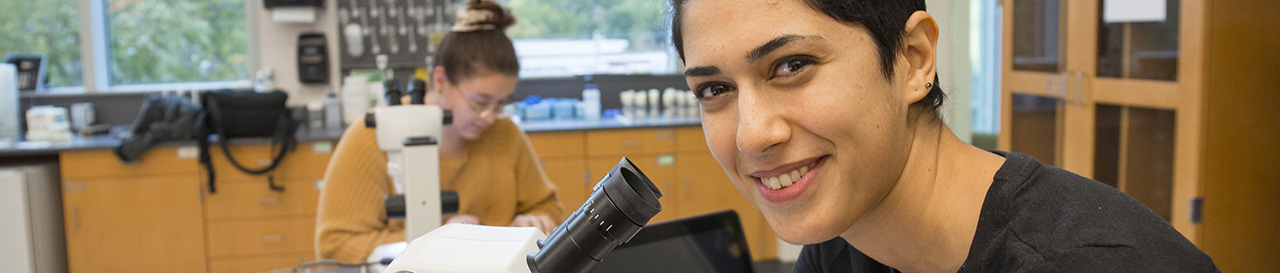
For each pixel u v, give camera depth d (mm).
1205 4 2363
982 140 4496
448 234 781
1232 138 2451
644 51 5297
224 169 4172
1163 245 728
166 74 4984
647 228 1283
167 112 4180
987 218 805
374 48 4844
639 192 721
